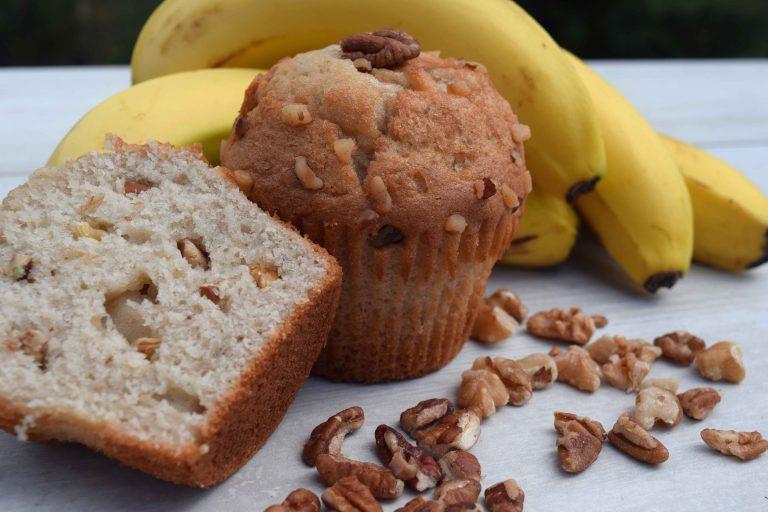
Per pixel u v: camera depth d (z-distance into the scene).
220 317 0.25
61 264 0.25
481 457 0.26
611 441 0.27
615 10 0.81
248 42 0.35
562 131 0.32
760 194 0.37
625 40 0.80
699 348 0.31
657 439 0.27
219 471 0.24
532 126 0.33
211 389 0.24
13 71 0.53
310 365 0.27
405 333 0.28
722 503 0.25
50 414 0.23
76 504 0.24
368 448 0.26
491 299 0.33
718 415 0.28
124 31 0.79
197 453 0.23
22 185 0.26
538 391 0.29
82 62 0.78
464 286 0.28
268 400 0.25
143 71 0.37
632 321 0.33
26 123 0.45
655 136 0.35
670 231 0.34
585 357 0.29
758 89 0.59
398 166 0.26
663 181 0.34
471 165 0.27
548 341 0.32
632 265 0.34
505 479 0.25
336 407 0.28
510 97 0.33
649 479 0.26
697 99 0.56
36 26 0.76
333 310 0.26
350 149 0.26
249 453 0.25
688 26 0.80
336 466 0.25
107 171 0.27
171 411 0.23
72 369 0.24
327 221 0.26
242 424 0.24
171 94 0.32
